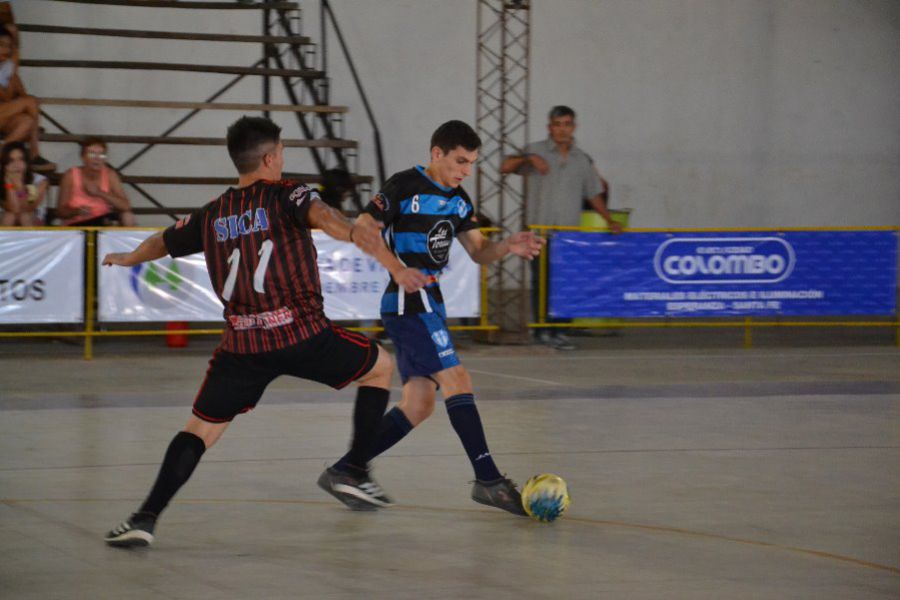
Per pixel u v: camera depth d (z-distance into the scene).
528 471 9.75
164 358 17.58
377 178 28.53
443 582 6.55
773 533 7.74
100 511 8.31
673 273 18.53
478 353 18.36
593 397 13.93
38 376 15.55
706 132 30.48
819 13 30.80
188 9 26.81
